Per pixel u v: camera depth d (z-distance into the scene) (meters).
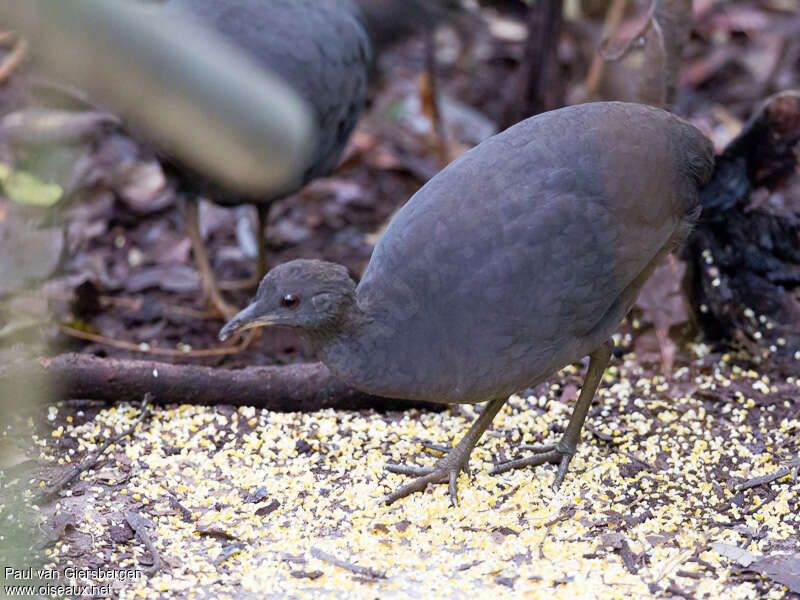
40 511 6.69
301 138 1.80
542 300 6.45
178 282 10.84
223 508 6.93
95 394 8.03
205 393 8.14
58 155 5.09
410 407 8.40
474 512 6.93
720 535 6.54
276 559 6.30
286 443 7.78
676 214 6.96
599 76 10.98
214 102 1.71
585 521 6.77
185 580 6.05
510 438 8.04
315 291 6.37
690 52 15.09
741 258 9.45
